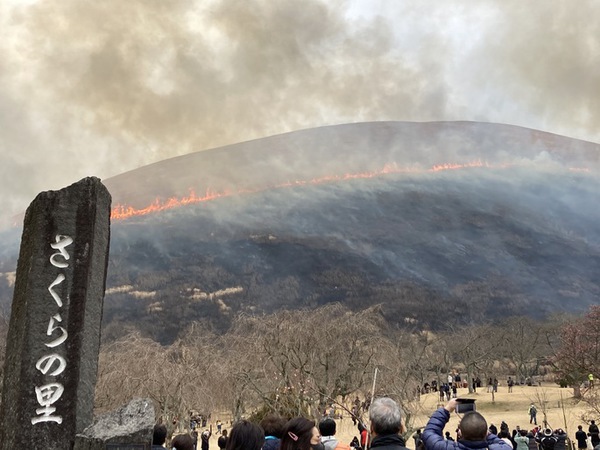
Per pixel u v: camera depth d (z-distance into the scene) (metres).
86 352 9.30
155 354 33.81
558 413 48.38
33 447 8.71
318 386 29.17
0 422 9.02
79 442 7.92
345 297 128.25
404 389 29.02
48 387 8.92
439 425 5.23
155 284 128.38
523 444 24.75
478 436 4.88
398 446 4.62
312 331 30.91
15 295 9.48
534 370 86.69
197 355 35.69
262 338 32.28
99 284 9.76
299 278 134.12
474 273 139.88
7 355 9.25
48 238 9.46
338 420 42.91
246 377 30.23
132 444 7.70
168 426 31.20
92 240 9.66
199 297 123.38
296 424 4.97
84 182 9.83
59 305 9.25
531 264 145.12
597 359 52.56
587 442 34.09
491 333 86.06
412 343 59.69
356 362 29.50
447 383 67.94
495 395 60.47
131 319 115.62
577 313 120.38
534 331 87.38
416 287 130.25
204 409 32.66
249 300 126.50
